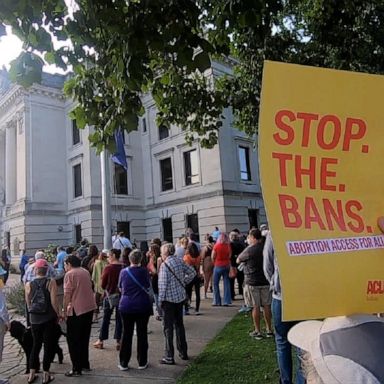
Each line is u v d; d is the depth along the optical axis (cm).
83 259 1038
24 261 1845
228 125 2502
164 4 353
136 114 429
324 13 719
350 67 743
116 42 365
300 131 147
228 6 385
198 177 2569
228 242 1080
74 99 474
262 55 784
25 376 600
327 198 146
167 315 615
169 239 2764
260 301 692
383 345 129
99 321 930
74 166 3006
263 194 141
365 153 152
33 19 358
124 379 554
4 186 3186
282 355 438
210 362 582
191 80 813
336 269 142
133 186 2928
